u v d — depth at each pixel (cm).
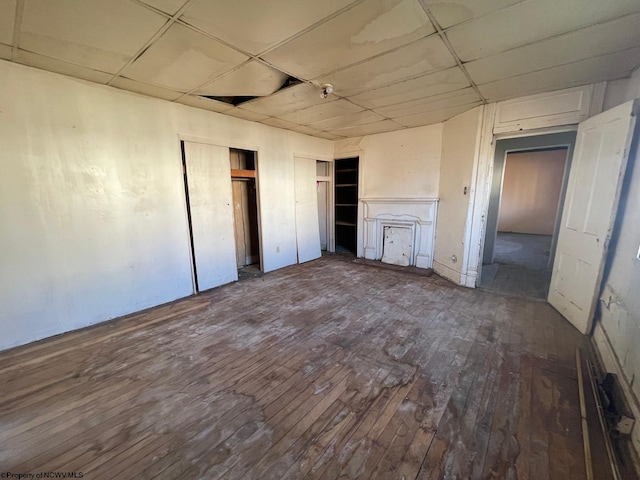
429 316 290
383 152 486
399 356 221
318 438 147
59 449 142
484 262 499
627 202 220
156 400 176
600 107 266
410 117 387
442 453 138
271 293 358
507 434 149
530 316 289
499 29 179
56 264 250
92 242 270
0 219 221
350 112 360
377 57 216
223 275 391
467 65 230
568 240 287
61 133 244
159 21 167
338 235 679
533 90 287
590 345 234
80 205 260
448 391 182
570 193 289
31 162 231
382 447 142
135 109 287
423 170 443
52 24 168
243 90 282
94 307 276
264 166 428
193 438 148
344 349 231
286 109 346
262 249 442
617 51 206
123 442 146
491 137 332
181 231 338
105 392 183
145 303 312
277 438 148
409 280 406
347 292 360
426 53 209
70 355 224
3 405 171
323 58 216
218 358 220
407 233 473
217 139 362
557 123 289
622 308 194
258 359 218
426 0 150
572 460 134
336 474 128
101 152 268
